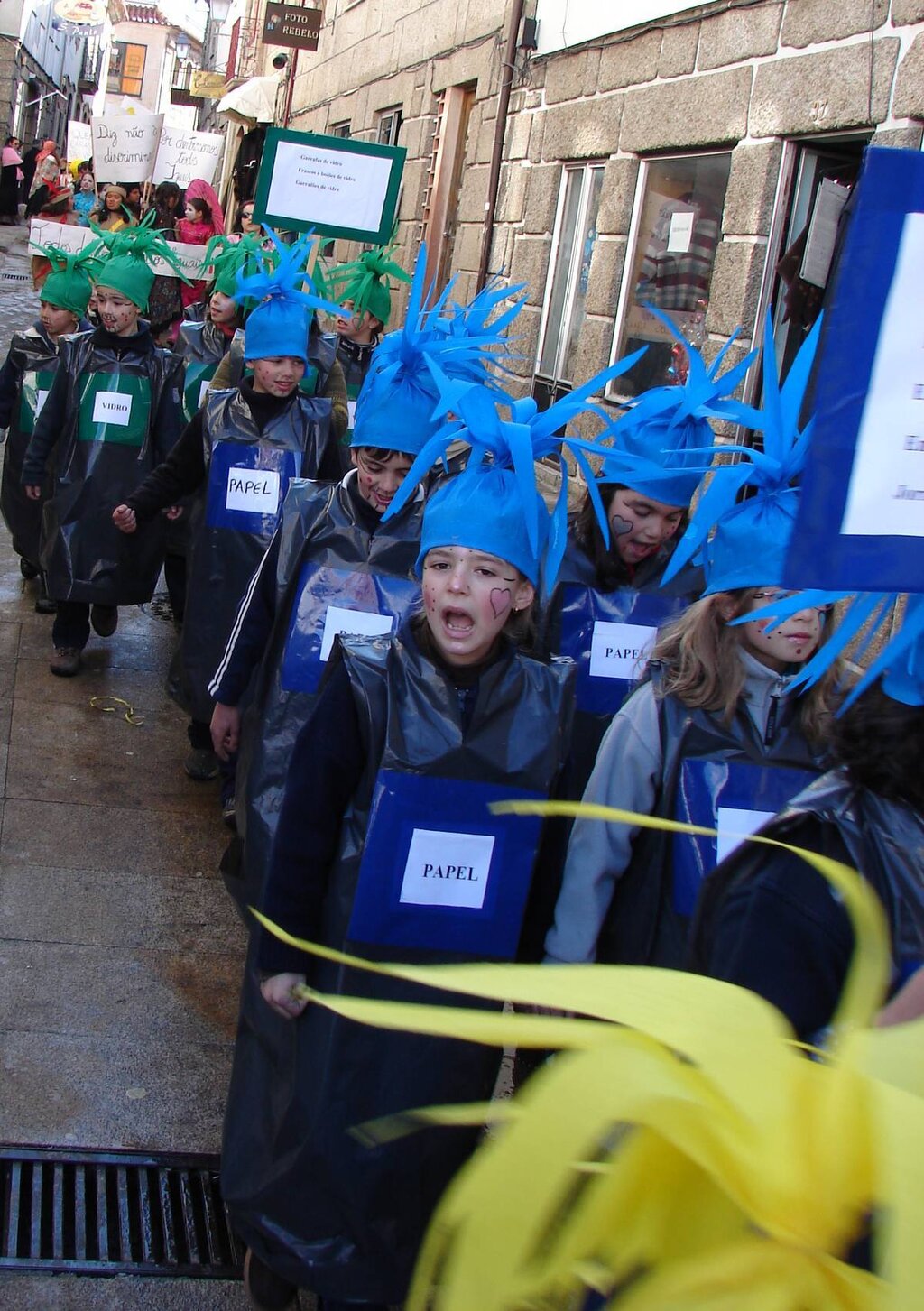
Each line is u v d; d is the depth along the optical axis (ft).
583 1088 1.34
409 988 7.59
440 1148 7.66
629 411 11.32
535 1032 1.37
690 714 8.05
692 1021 1.38
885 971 1.57
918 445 3.74
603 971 1.43
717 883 5.80
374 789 7.59
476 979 1.40
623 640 11.44
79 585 20.17
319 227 23.81
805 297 24.88
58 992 12.26
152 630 24.29
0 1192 9.76
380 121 57.06
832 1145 1.38
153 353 20.61
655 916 8.04
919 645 4.65
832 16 23.08
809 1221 1.40
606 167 32.24
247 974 8.49
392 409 11.55
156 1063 11.44
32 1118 10.50
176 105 122.83
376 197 23.58
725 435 24.30
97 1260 9.29
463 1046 7.64
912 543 3.79
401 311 50.93
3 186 116.47
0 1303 8.77
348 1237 7.73
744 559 7.73
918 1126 1.35
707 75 27.40
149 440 20.47
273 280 16.15
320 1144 7.56
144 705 20.31
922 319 3.67
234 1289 9.22
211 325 23.52
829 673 7.97
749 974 5.43
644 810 8.13
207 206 39.99
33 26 137.59
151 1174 10.16
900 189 3.60
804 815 5.68
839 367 3.67
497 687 7.72
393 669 7.76
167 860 15.30
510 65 39.32
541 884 8.25
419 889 7.61
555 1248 1.44
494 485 7.60
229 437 16.12
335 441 16.47
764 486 7.68
